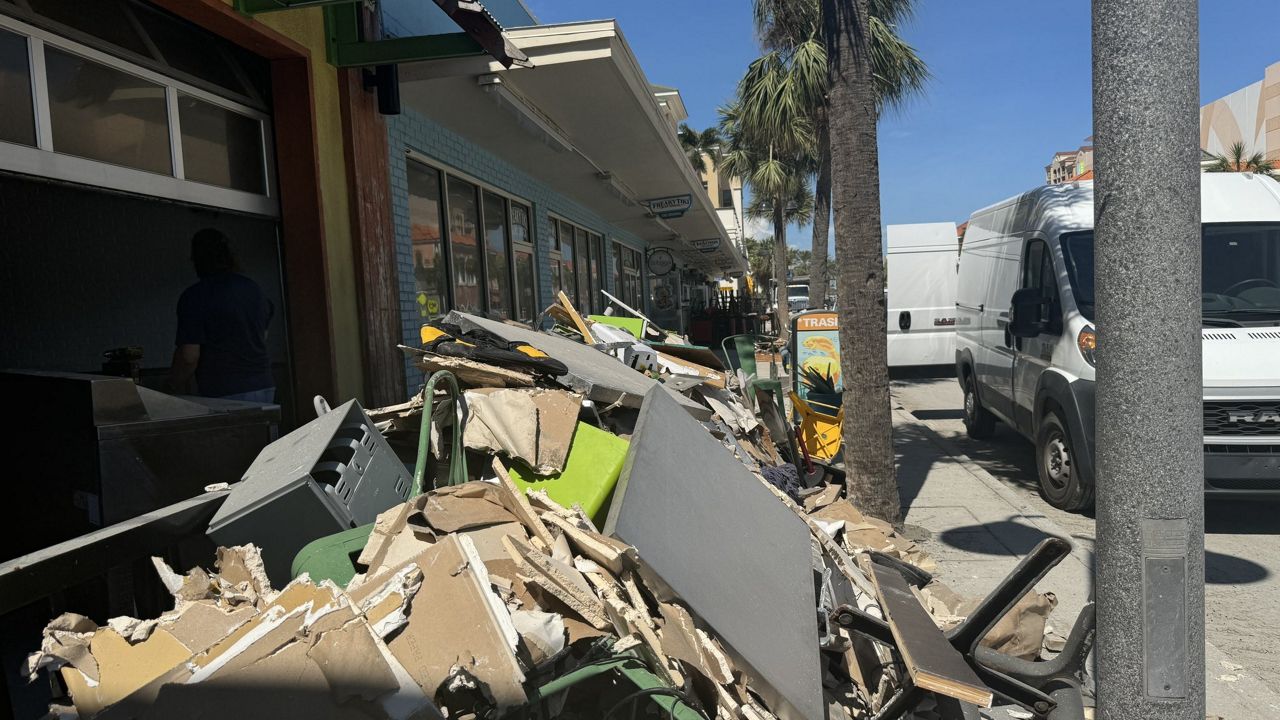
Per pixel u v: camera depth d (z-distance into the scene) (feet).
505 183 36.04
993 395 32.30
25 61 12.94
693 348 22.98
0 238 18.89
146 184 15.35
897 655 9.89
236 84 18.21
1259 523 22.88
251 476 9.63
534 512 8.04
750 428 19.61
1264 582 18.25
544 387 12.17
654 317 88.22
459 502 8.11
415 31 25.91
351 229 21.26
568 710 6.94
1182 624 7.97
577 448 10.79
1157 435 7.86
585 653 6.80
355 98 21.42
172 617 6.18
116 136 14.76
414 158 26.71
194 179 16.88
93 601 8.24
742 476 11.47
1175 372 7.80
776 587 9.15
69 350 20.27
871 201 20.47
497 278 35.35
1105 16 7.83
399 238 24.86
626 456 8.93
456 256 30.68
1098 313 8.18
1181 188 7.70
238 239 19.84
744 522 10.05
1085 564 18.76
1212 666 14.08
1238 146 173.37
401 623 6.04
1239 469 20.79
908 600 9.83
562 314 20.89
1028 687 9.16
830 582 11.02
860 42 20.22
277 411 11.12
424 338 14.19
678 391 17.38
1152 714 8.08
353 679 5.44
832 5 20.24
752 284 190.08
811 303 73.46
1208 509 24.50
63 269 20.07
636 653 6.81
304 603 5.79
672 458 9.77
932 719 9.41
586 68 23.61
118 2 14.94
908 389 54.75
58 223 19.83
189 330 15.74
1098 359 8.20
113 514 8.92
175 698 5.24
